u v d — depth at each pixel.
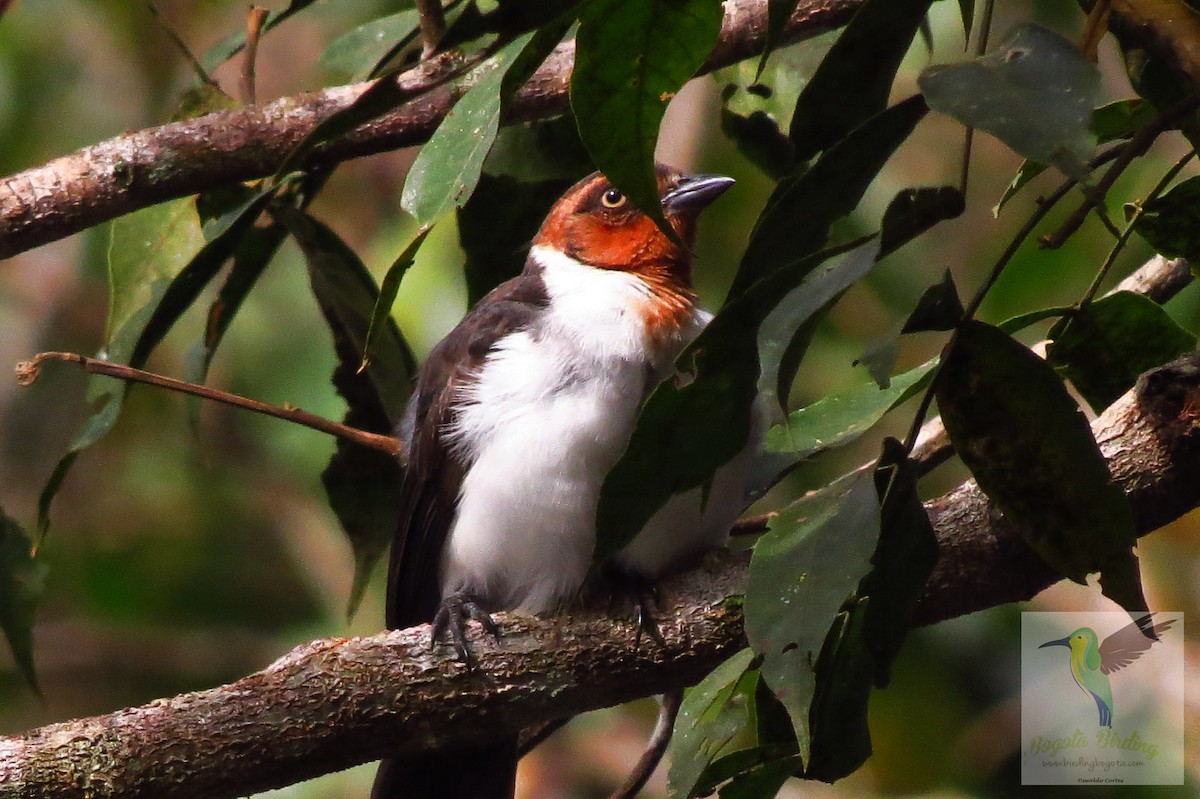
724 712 4.99
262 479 13.13
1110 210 10.07
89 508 13.10
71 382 13.30
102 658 12.63
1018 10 10.41
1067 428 4.25
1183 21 3.73
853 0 6.91
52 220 6.95
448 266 10.91
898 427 10.91
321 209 12.68
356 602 8.04
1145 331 5.59
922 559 4.28
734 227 11.07
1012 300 10.38
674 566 6.99
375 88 4.29
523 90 7.18
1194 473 5.52
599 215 7.95
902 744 10.41
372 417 8.02
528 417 7.26
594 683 6.04
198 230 7.30
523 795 11.02
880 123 3.81
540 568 7.35
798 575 4.05
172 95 12.78
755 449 7.05
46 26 12.81
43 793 5.62
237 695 5.82
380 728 5.91
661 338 7.39
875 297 11.02
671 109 10.97
